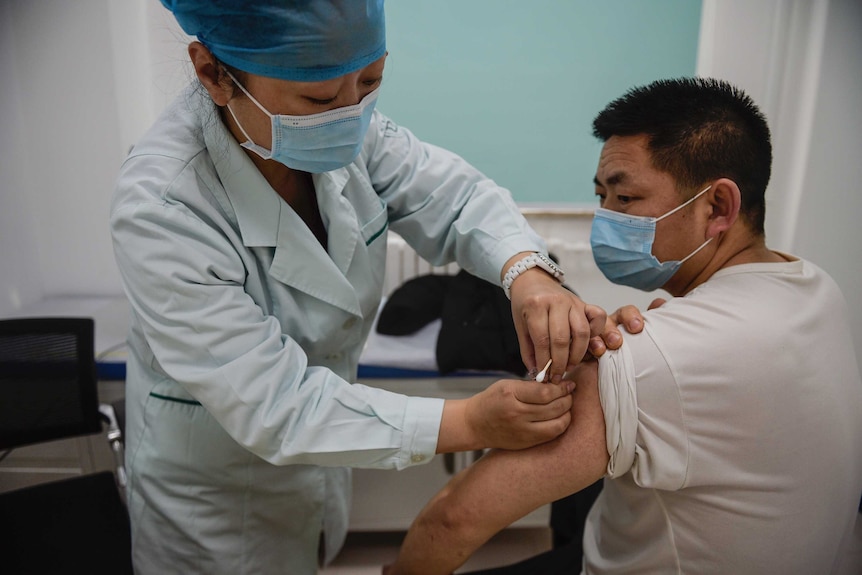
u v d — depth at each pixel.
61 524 1.31
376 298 1.04
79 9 1.89
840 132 1.99
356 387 0.75
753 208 0.78
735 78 2.06
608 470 0.69
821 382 0.67
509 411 0.69
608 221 0.82
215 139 0.78
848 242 2.09
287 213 0.83
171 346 0.72
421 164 1.04
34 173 2.07
